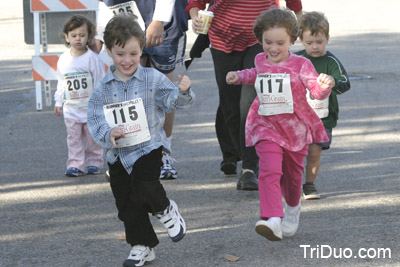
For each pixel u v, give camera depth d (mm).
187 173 15516
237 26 13938
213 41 14273
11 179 15469
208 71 28672
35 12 22688
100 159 15906
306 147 11180
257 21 11141
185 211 12906
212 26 14180
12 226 12453
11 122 21031
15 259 10875
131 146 10297
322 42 13008
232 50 14180
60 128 20203
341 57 30656
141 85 10336
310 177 13375
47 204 13688
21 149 18000
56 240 11672
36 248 11328
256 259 10461
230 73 11391
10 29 42812
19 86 26750
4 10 52750
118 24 10031
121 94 10336
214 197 13719
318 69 13070
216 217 12500
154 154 10359
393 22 41281
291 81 11070
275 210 10594
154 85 10352
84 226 12344
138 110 10281
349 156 16375
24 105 23516
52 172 15977
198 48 14727
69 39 15703
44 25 23125
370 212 12391
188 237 11523
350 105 21922
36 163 16734
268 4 13984
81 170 15703
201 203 13359
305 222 12039
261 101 11203
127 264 10297
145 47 15273
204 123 20375
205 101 23297
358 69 27891
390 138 17953
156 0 14500
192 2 14586
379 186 13961
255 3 13875
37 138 19094
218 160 16562
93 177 15586
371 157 16219
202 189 14281
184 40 15734
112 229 12148
